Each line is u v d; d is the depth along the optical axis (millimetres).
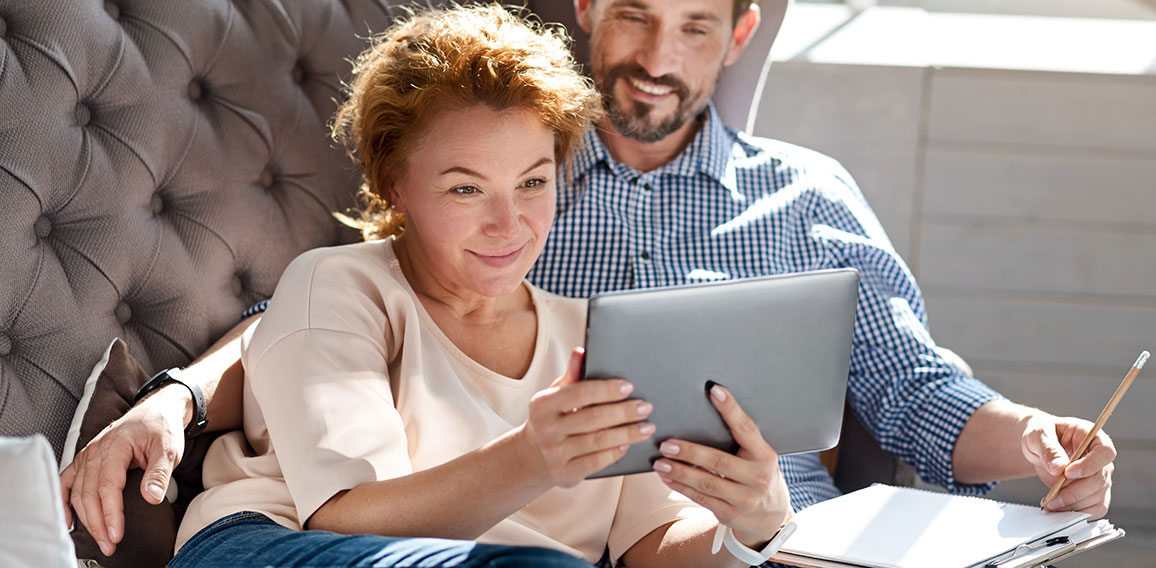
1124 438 2814
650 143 1738
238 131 1520
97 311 1320
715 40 1691
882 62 2721
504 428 1227
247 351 1190
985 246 2779
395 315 1224
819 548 1168
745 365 995
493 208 1174
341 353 1132
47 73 1293
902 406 1665
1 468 887
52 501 901
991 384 2838
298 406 1090
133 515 1161
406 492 1009
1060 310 2793
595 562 1307
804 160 1785
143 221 1386
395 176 1236
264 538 1018
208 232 1456
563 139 1259
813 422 1066
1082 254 2771
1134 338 2791
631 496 1316
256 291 1531
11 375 1231
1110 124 2709
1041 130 2725
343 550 941
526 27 1297
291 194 1590
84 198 1322
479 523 1013
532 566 863
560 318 1368
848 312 1038
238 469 1214
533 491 987
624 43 1686
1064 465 1293
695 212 1694
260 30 1577
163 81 1423
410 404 1188
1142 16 3041
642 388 955
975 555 1148
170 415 1195
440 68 1166
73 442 1206
